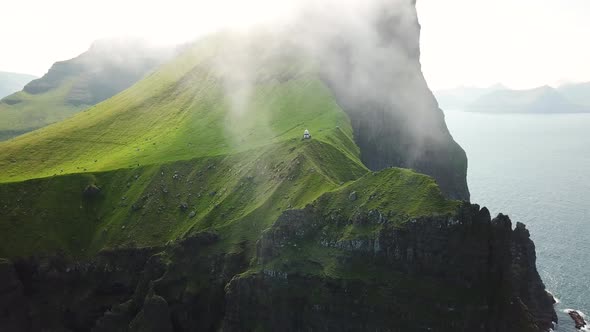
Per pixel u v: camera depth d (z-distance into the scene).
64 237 192.12
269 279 148.50
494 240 135.88
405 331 132.75
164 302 160.62
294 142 189.75
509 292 135.00
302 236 151.88
